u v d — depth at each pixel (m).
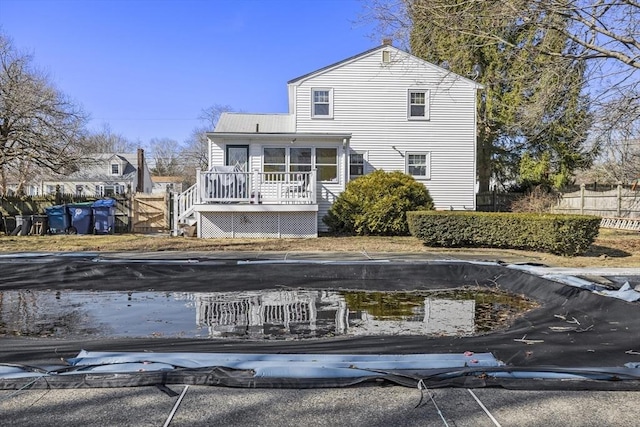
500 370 3.02
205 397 2.73
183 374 2.91
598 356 3.49
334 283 7.94
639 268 7.94
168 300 6.62
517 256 9.91
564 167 21.48
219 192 13.70
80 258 8.58
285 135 15.58
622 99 9.73
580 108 10.52
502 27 10.37
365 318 5.48
